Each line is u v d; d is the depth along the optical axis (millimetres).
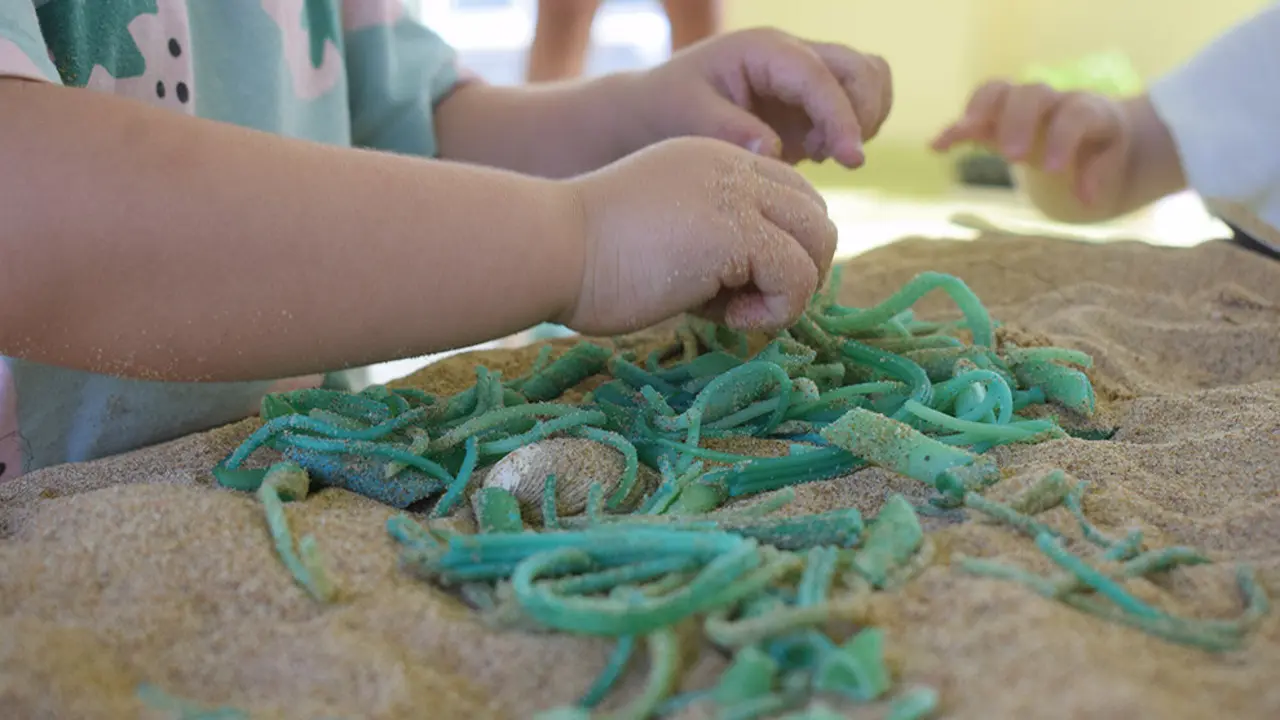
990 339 459
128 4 497
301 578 313
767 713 269
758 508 339
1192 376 486
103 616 303
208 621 304
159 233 347
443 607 307
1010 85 677
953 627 287
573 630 286
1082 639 282
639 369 443
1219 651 288
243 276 355
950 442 379
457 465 381
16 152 341
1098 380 448
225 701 283
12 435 490
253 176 359
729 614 293
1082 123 664
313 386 587
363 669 287
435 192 377
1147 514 339
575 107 593
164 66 515
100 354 356
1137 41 2391
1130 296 556
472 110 637
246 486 367
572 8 1043
